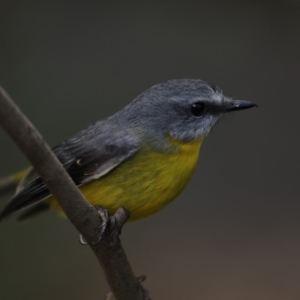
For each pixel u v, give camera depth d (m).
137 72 12.74
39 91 12.43
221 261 12.02
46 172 5.54
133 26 13.00
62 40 12.81
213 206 12.80
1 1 12.71
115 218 6.32
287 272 11.80
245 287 11.55
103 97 12.55
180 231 12.48
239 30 12.93
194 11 13.06
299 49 12.81
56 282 11.19
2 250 11.23
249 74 12.78
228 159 12.98
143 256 12.08
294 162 12.91
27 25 12.73
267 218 12.69
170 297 11.51
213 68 12.75
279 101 12.80
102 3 13.02
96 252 6.39
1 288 11.01
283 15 12.84
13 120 5.04
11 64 12.46
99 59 12.80
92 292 11.13
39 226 11.58
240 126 12.98
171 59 12.84
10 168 11.70
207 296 11.48
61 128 12.26
